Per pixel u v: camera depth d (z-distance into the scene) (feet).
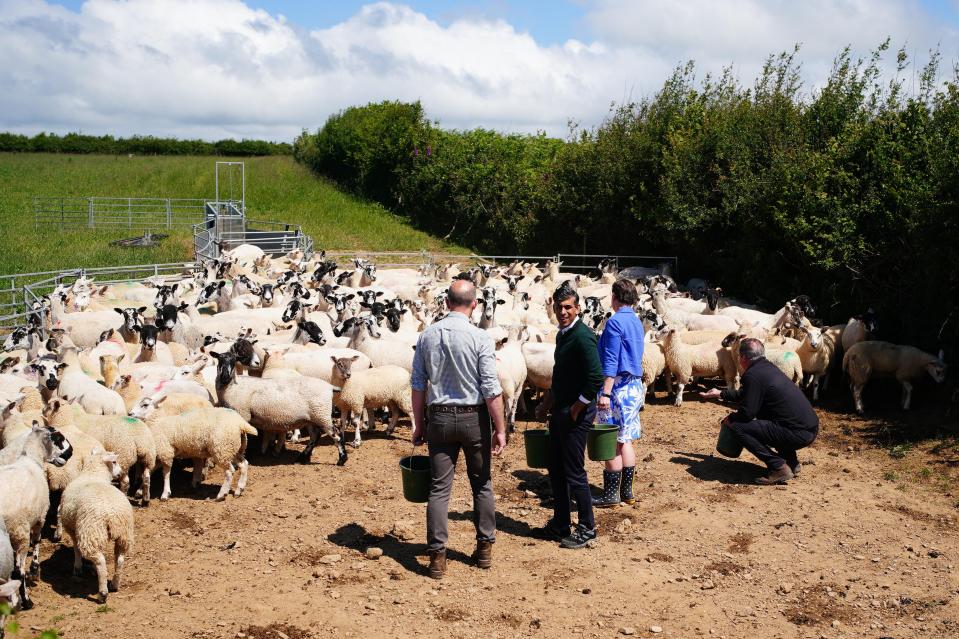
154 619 19.81
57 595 21.33
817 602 21.47
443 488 22.03
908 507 28.55
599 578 22.43
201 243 103.71
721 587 22.21
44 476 22.80
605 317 51.29
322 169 182.50
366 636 19.17
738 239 77.20
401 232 135.85
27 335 47.09
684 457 33.94
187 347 48.26
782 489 30.12
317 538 25.18
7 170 195.31
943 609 21.12
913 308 47.60
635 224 97.86
